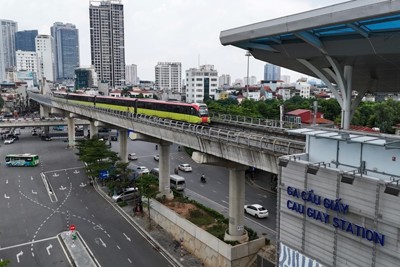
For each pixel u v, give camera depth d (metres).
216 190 58.06
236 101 113.81
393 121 65.12
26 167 76.31
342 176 20.31
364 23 19.69
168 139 43.59
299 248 23.52
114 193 55.81
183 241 40.91
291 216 23.89
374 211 19.00
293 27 21.28
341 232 20.75
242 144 30.33
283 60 30.83
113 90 190.88
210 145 34.97
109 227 45.41
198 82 157.00
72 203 54.03
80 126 133.75
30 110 161.88
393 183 18.28
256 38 24.22
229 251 33.97
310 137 24.31
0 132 122.06
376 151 20.61
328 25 19.48
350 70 26.03
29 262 36.22
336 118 74.94
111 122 64.38
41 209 51.44
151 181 48.62
